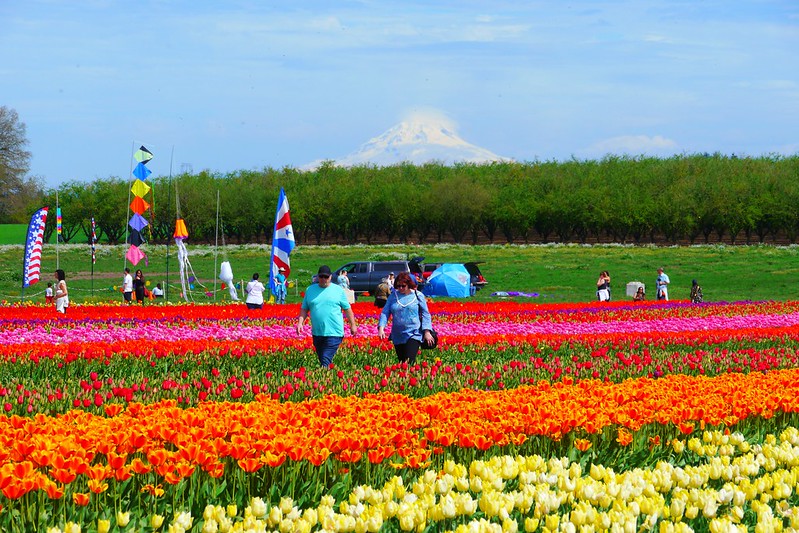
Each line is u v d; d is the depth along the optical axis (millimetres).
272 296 39062
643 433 9180
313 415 8492
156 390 11969
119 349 15906
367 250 79500
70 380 12766
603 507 6355
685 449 8805
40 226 37625
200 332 23109
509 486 7195
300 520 5754
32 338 21562
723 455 8258
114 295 46125
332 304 15242
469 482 6574
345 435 7422
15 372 14141
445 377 13453
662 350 18125
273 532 6016
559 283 53062
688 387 10875
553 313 30391
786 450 7934
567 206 100125
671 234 98938
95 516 6367
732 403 9602
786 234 99062
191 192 104500
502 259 68750
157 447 7480
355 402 9523
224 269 42000
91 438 7234
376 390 12617
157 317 27438
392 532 6066
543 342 18781
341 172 121312
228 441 8109
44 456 6594
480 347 18141
